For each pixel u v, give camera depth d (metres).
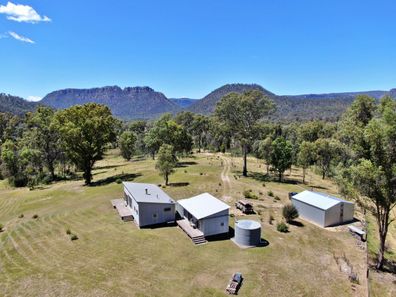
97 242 30.47
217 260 26.88
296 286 22.88
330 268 25.94
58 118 65.38
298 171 78.88
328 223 36.84
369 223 39.06
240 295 21.45
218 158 96.25
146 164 86.50
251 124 65.56
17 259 27.05
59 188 61.66
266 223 37.06
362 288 22.92
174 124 85.25
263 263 26.48
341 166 43.88
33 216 40.62
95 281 22.86
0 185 74.06
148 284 22.56
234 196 49.00
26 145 81.88
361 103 59.75
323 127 104.25
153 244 30.03
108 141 67.25
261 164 84.69
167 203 36.16
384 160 24.84
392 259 29.06
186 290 21.92
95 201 46.75
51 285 22.28
